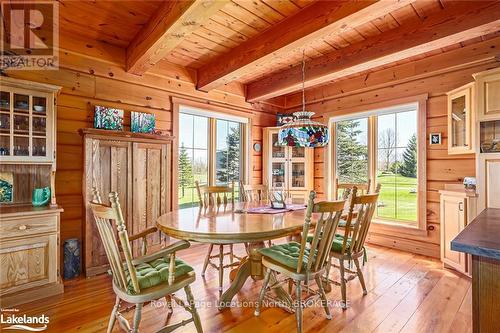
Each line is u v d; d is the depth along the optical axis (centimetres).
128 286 149
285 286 250
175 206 354
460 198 267
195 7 187
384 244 375
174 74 360
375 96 387
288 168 455
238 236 165
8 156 222
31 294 215
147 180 304
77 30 273
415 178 354
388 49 276
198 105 385
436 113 330
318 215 224
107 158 275
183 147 379
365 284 252
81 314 198
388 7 192
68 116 277
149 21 251
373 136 397
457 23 232
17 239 209
